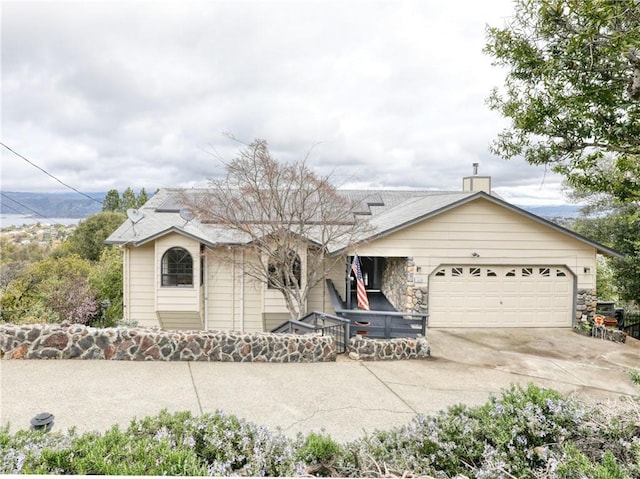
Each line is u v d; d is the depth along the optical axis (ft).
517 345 35.01
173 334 26.84
